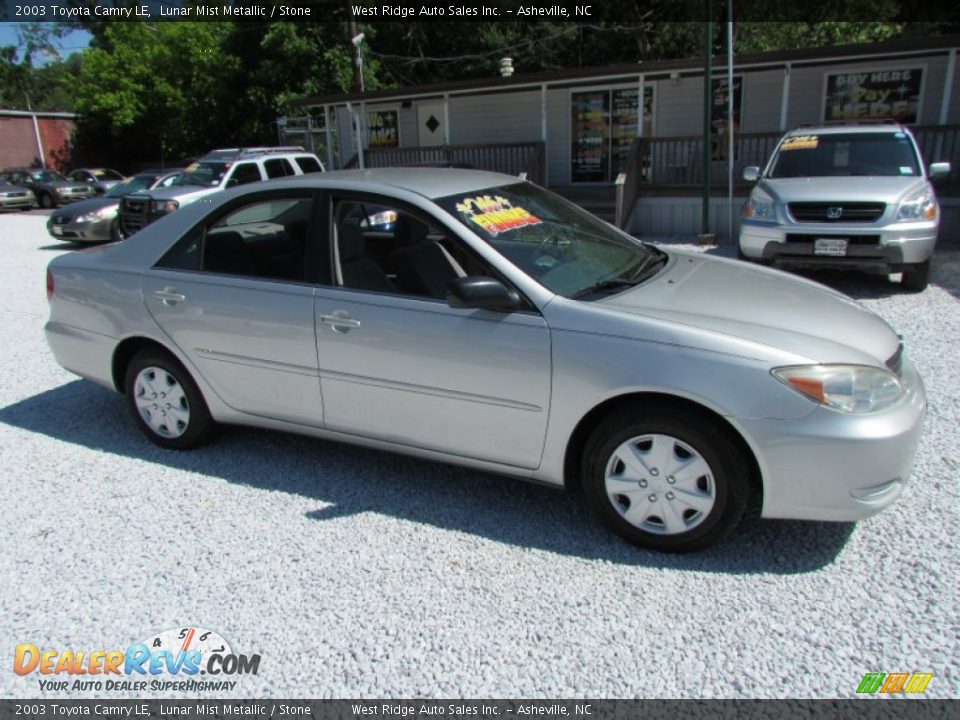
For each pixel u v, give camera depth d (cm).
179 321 402
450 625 275
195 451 433
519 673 251
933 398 474
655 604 283
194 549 331
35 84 5400
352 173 406
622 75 1453
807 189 785
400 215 385
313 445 436
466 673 252
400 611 284
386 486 383
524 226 367
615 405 312
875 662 249
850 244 753
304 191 377
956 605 275
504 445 333
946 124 1221
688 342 293
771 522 337
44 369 608
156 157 3597
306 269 371
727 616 274
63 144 3547
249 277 387
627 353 299
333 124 2034
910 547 313
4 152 3322
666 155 1521
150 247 420
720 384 286
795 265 794
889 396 291
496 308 318
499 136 1755
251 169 1470
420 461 412
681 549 311
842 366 286
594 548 321
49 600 299
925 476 372
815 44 2288
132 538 341
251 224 392
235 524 350
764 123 1503
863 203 746
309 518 354
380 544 330
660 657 256
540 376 314
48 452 439
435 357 336
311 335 365
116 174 2997
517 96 1705
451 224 340
